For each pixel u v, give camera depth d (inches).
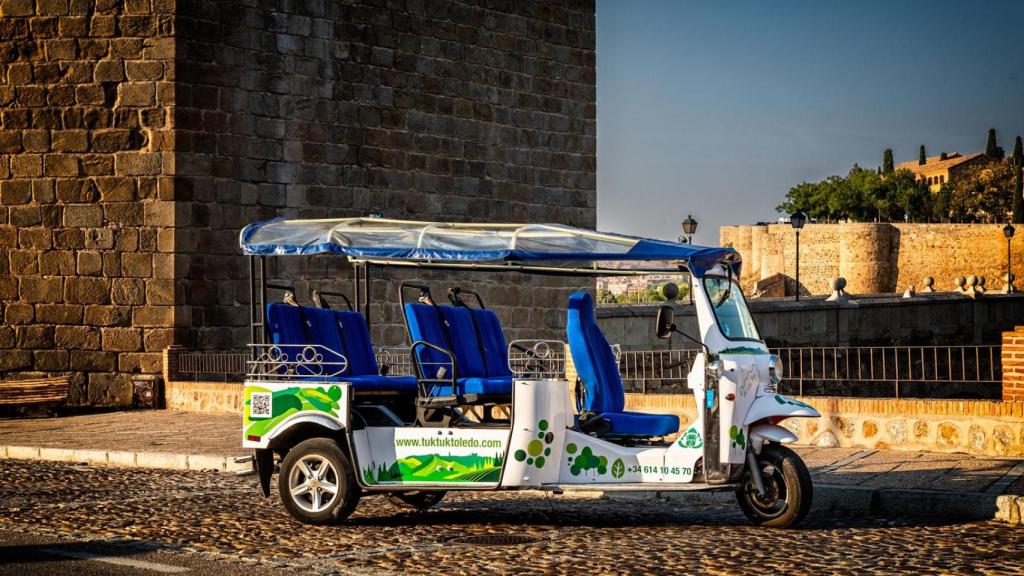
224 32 970.7
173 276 939.3
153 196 944.3
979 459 548.4
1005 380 573.0
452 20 1109.7
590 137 1207.6
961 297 2203.5
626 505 457.4
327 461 398.9
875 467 518.3
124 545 356.2
